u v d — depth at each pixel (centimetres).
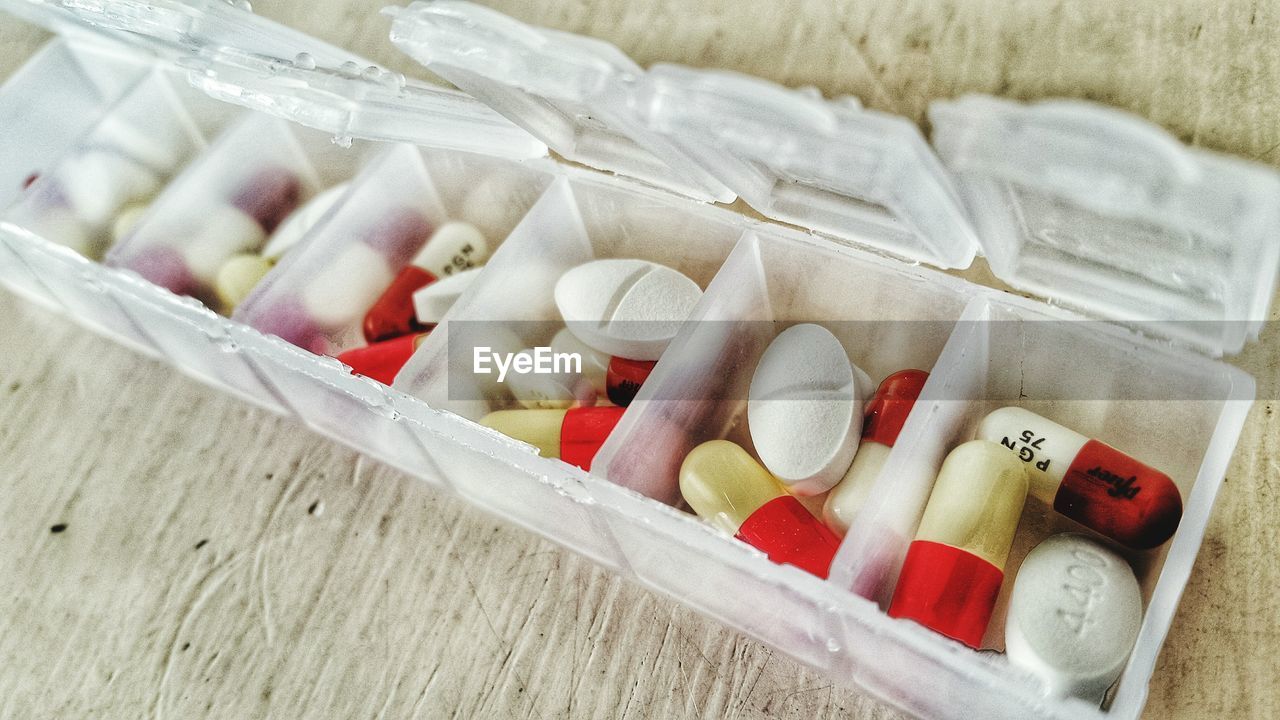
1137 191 9
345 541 13
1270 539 11
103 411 14
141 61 13
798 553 11
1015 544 11
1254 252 9
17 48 14
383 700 12
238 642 12
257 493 13
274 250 13
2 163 13
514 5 15
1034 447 11
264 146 13
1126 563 10
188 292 13
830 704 11
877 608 10
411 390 11
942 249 10
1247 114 13
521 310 12
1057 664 10
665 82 10
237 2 12
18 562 13
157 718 12
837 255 11
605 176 12
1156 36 13
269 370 12
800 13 14
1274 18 13
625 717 12
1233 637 11
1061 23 13
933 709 11
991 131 9
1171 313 10
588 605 12
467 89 11
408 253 13
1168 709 11
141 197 13
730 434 12
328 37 15
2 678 12
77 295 13
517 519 12
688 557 11
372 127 11
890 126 9
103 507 13
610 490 11
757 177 11
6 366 14
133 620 12
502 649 12
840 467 11
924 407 11
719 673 12
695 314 11
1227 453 10
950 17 14
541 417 12
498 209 13
